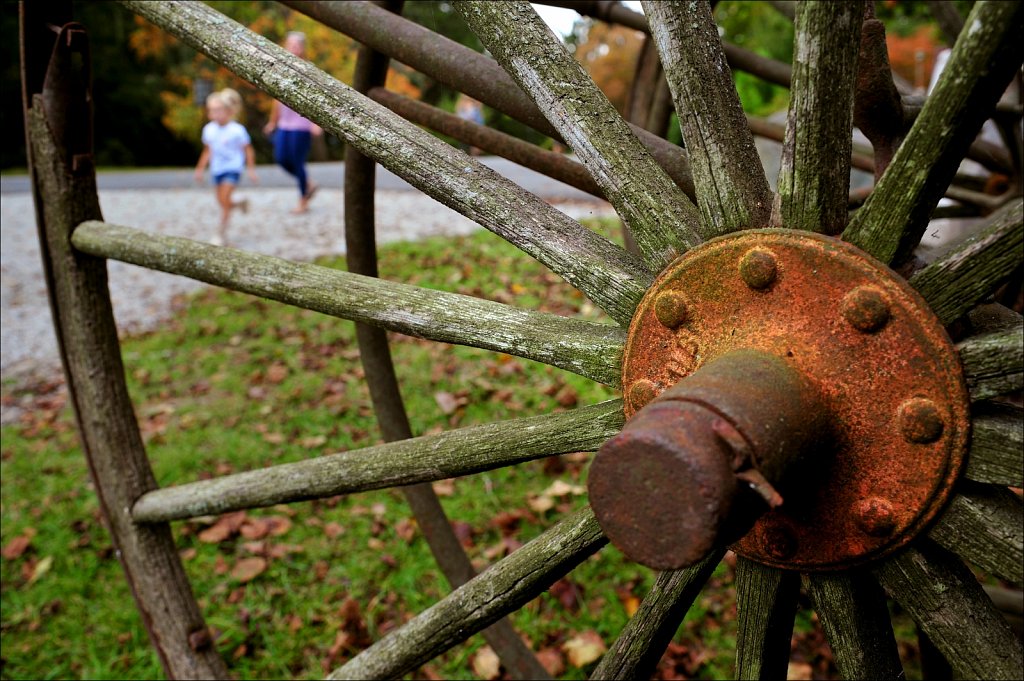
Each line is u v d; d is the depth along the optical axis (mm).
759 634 1142
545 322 1233
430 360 4367
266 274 1508
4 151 20375
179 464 3570
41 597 2824
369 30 1806
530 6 1218
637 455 878
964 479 932
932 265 918
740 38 10211
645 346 1091
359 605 2666
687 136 1085
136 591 2074
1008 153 2510
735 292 1020
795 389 950
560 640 2482
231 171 7887
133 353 5023
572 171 1870
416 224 7773
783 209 1009
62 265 1958
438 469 1360
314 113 1361
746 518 882
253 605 2730
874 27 1250
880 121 1304
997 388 888
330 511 3227
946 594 974
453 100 12781
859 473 970
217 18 1508
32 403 4609
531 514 3055
